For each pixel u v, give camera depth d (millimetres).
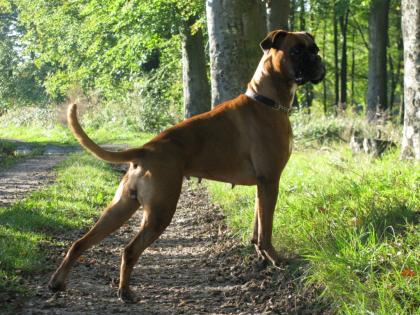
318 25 34969
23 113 38344
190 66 23562
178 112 30234
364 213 6043
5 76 48781
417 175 7254
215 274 6129
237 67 10125
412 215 5750
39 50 38875
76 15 33938
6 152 20797
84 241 5051
